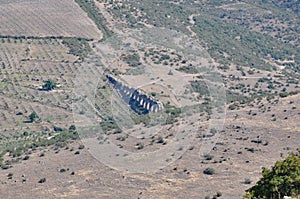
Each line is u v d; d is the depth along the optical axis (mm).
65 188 187375
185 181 182875
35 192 188000
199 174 187500
